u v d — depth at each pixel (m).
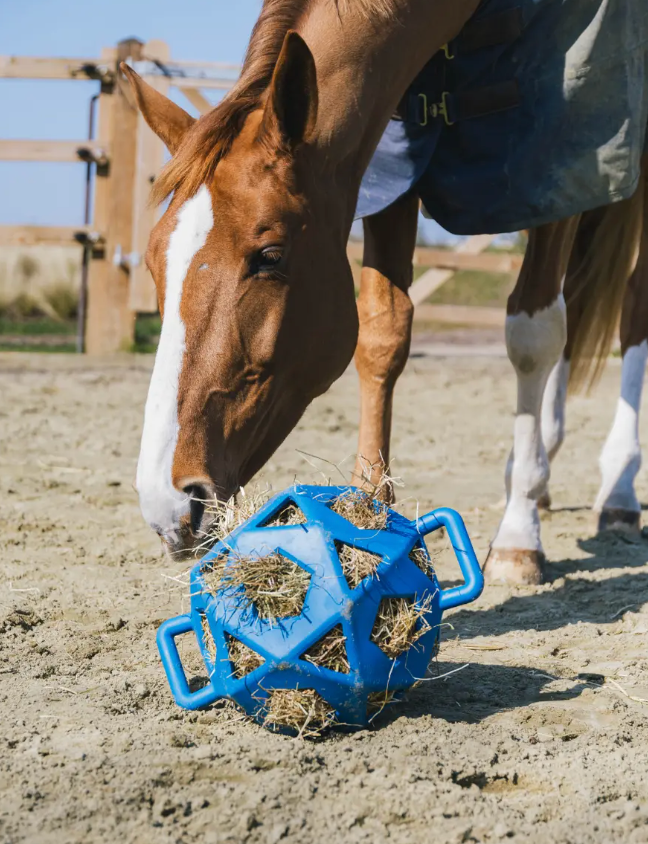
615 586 2.95
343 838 1.49
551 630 2.56
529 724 1.96
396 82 2.47
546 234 2.86
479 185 2.77
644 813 1.57
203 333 2.02
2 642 2.37
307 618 1.76
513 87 2.68
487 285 13.69
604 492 3.67
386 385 2.76
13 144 8.55
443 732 1.86
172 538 1.95
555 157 2.72
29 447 5.05
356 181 2.41
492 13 2.66
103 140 8.78
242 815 1.52
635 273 3.71
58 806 1.54
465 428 6.08
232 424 2.06
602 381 8.13
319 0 2.38
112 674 2.19
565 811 1.60
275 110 2.08
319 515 1.83
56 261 12.52
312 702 1.79
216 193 2.06
